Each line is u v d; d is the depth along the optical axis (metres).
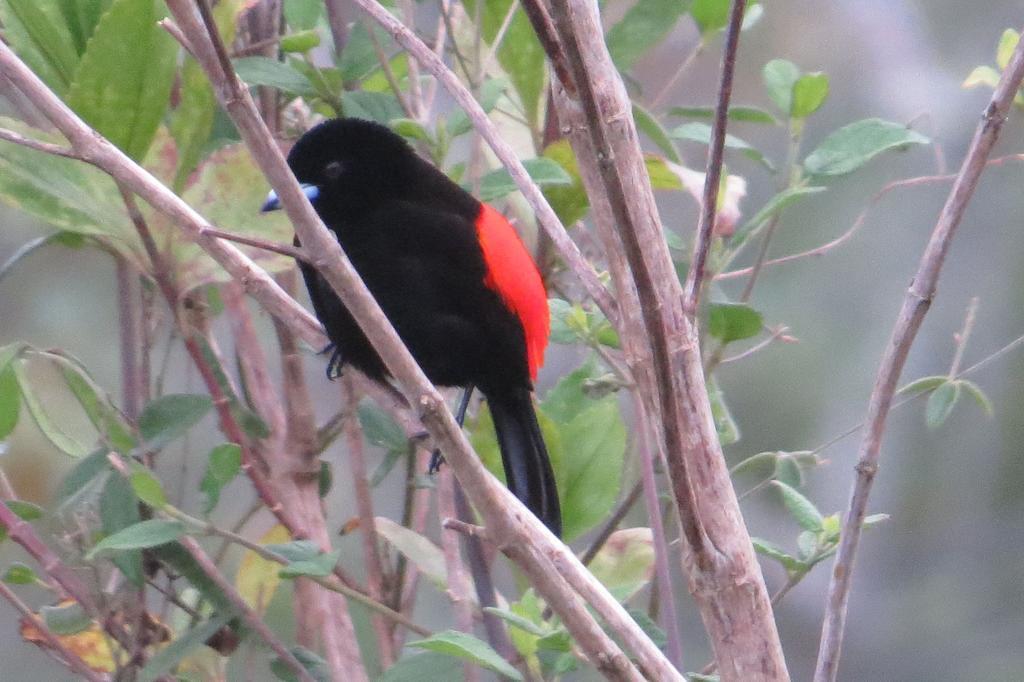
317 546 6.59
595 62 5.82
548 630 6.12
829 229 18.67
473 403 9.59
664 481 8.45
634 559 7.83
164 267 7.20
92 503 7.52
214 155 7.42
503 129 9.41
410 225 8.14
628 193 5.81
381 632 7.59
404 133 8.21
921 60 19.39
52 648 7.41
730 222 8.45
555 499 7.57
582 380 8.39
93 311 15.12
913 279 5.88
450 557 7.21
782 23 19.55
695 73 19.14
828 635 5.91
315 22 8.16
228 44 7.39
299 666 6.86
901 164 18.80
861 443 5.95
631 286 5.87
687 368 5.73
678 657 6.57
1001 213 18.97
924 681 18.34
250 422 7.77
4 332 14.96
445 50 9.16
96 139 5.82
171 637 7.73
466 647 5.48
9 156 6.99
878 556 19.12
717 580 5.59
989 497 19.03
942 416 7.48
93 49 6.77
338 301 7.44
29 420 12.20
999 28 19.12
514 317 7.98
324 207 8.46
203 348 7.86
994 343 18.95
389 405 7.64
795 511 6.86
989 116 5.76
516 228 9.56
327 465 8.21
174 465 13.47
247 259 6.64
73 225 7.10
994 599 18.64
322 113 9.29
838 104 19.50
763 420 18.44
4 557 11.66
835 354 18.42
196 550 6.87
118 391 14.74
